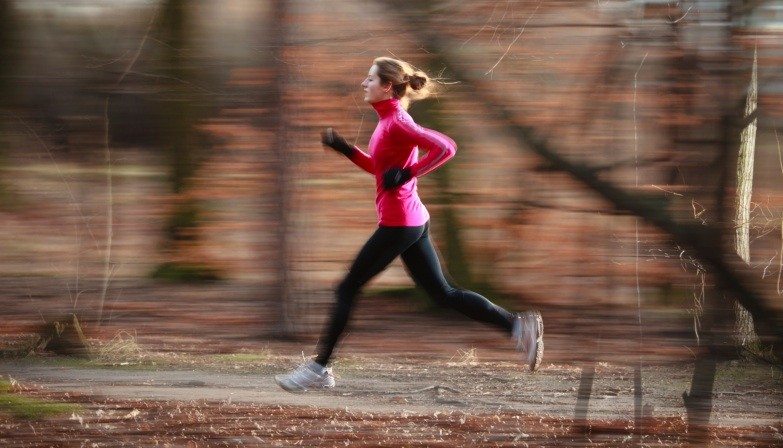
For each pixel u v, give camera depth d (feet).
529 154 30.35
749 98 18.90
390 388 26.61
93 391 25.13
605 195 24.27
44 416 21.50
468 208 35.81
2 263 37.42
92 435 20.24
